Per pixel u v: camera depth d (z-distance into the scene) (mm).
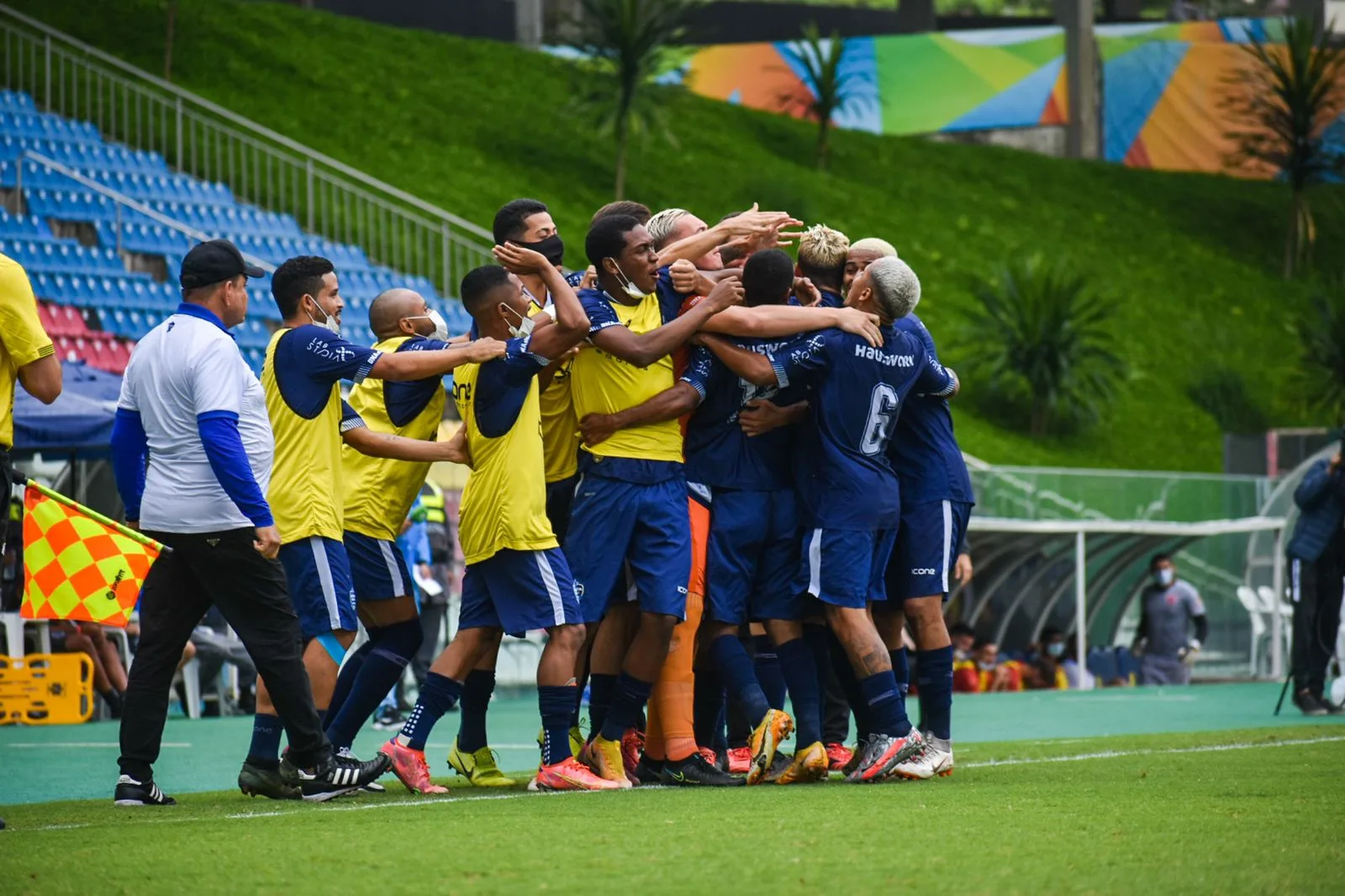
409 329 22531
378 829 15797
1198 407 123875
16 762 28078
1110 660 62031
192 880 12727
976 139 163125
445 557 44969
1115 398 116938
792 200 135500
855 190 145000
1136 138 164625
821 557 21234
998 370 114375
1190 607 61281
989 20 166000
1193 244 150375
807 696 21578
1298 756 25641
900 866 13047
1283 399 122375
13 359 17484
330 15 149750
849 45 162500
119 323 66000
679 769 21531
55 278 66625
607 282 21469
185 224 80000
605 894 11836
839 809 17156
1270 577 66750
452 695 20906
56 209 72938
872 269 21609
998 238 141500
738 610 21703
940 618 22656
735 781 21484
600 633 22547
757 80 162000
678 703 21672
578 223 124688
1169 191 159375
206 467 18672
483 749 22375
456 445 20766
